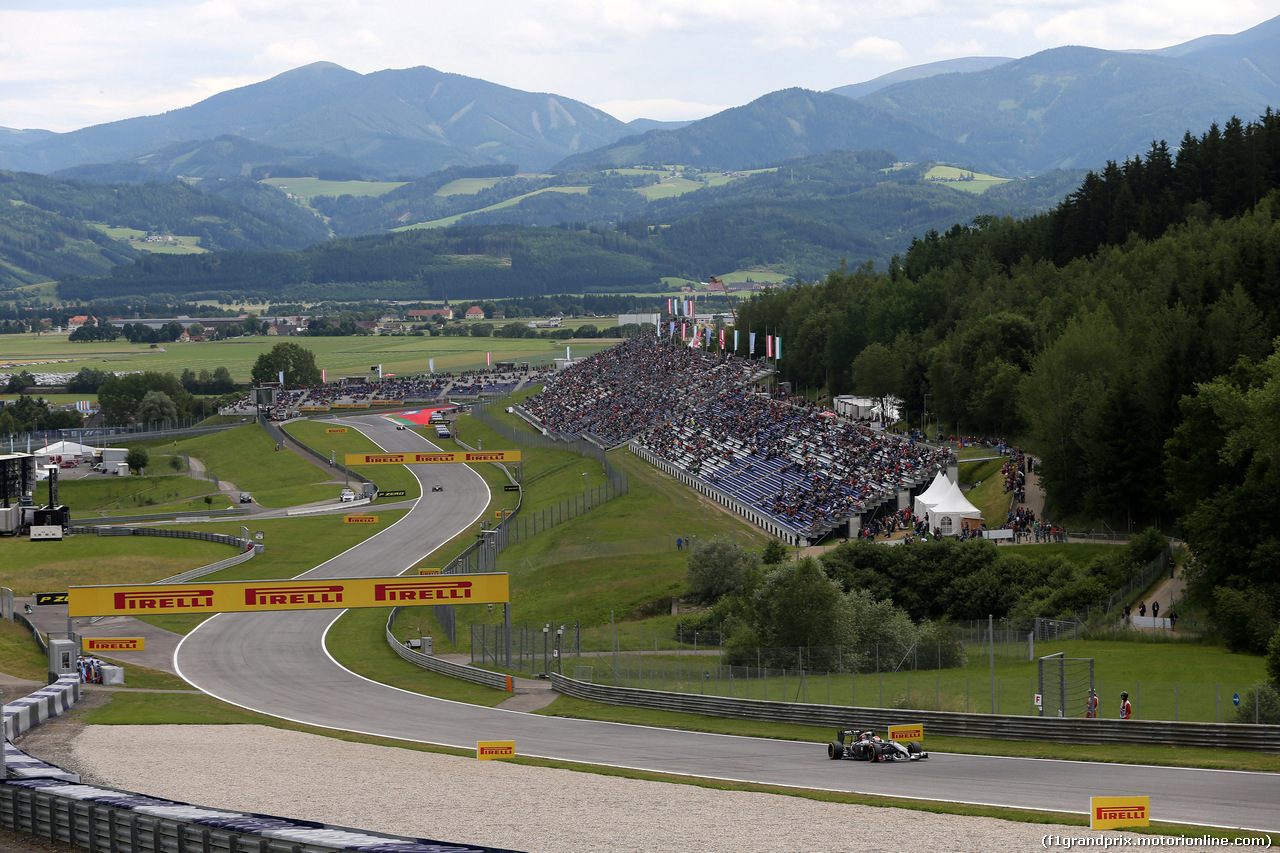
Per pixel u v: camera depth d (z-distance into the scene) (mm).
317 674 65562
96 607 60750
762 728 47750
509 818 31625
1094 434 91312
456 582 63344
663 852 28109
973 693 50469
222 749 42500
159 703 54406
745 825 30391
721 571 77938
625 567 88500
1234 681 52156
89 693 56312
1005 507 98375
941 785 35062
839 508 93625
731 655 59281
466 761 40531
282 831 24422
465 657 70125
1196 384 79438
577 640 63094
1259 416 70188
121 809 26547
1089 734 41625
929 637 61406
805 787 35312
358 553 109375
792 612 59344
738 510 105562
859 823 30312
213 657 71062
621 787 35562
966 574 76062
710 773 38156
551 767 39219
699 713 51250
